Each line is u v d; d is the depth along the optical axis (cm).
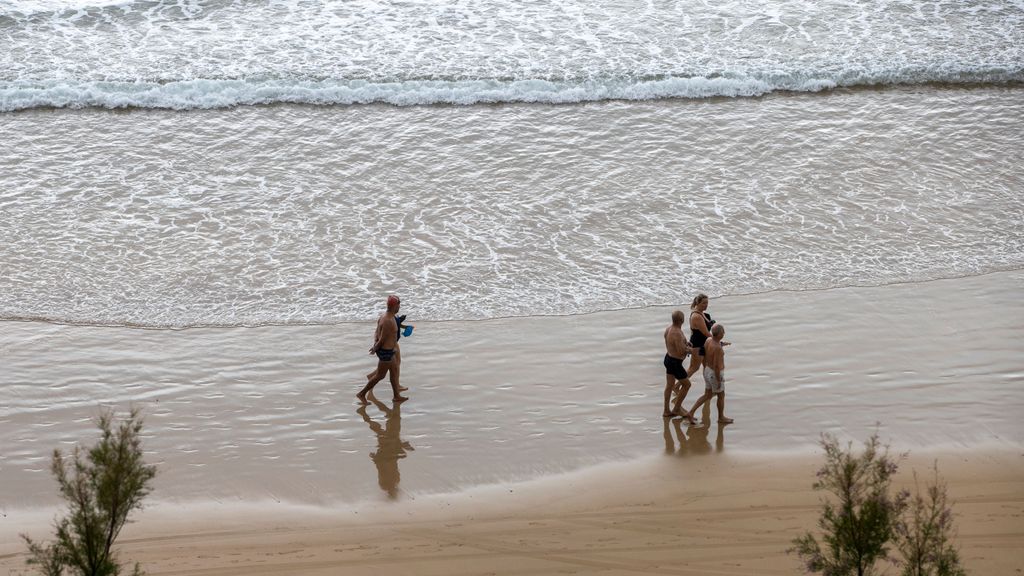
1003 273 3553
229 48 5097
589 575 1988
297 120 4581
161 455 2589
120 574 1934
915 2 5600
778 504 2298
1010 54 5122
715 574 1972
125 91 4716
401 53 5069
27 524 2289
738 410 2789
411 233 3778
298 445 2645
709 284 3481
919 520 1809
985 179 4181
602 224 3844
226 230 3781
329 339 3181
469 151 4350
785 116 4644
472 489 2441
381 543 2172
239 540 2198
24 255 3600
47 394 2875
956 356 3039
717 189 4088
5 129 4456
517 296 3409
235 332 3216
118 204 3934
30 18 5294
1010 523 2156
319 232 3778
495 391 2900
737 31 5309
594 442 2647
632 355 3086
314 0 5541
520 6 5522
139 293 3412
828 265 3600
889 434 2645
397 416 2781
